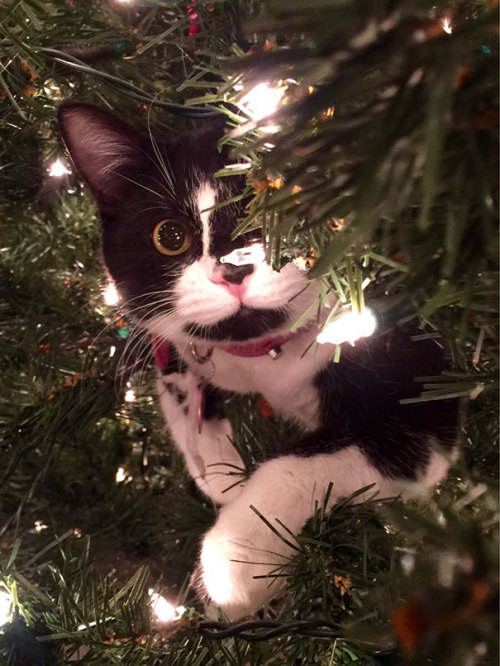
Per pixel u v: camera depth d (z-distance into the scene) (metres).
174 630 0.21
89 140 0.33
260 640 0.19
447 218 0.12
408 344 0.29
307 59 0.10
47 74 0.26
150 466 0.41
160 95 0.29
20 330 0.36
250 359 0.32
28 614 0.22
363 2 0.09
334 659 0.20
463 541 0.10
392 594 0.15
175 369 0.35
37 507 0.33
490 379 0.16
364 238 0.13
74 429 0.33
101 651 0.21
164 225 0.31
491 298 0.13
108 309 0.37
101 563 0.33
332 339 0.17
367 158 0.10
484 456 0.29
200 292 0.30
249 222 0.16
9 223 0.38
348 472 0.28
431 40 0.09
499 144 0.10
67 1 0.26
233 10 0.25
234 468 0.34
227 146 0.32
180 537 0.34
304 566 0.23
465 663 0.09
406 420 0.29
